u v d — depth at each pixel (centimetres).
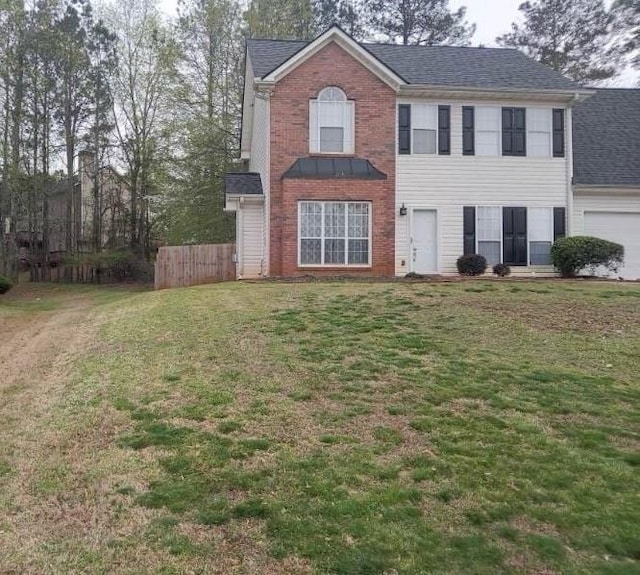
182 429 580
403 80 1778
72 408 667
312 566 362
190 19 2719
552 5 3666
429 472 485
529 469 494
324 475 480
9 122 2809
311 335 938
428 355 830
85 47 3144
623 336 930
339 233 1758
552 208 1875
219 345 898
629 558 374
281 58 1908
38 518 428
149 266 3036
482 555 373
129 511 432
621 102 2227
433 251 1827
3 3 2612
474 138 1845
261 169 1923
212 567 364
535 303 1163
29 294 2577
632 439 561
